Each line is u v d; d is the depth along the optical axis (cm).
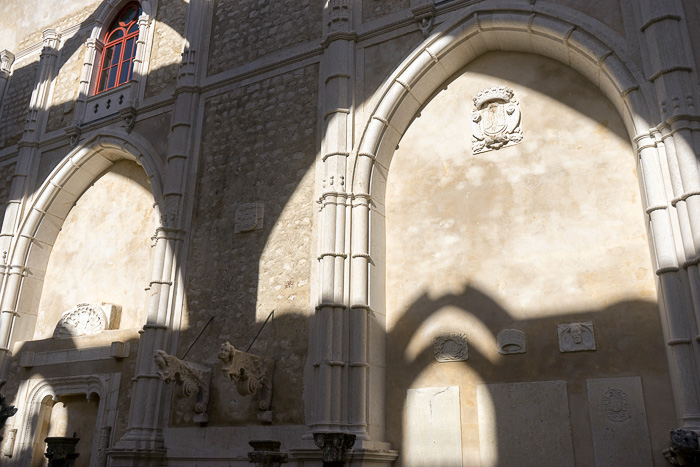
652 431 753
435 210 982
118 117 1355
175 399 1037
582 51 890
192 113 1216
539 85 966
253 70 1178
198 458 969
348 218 963
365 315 912
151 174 1238
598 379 800
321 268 937
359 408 862
